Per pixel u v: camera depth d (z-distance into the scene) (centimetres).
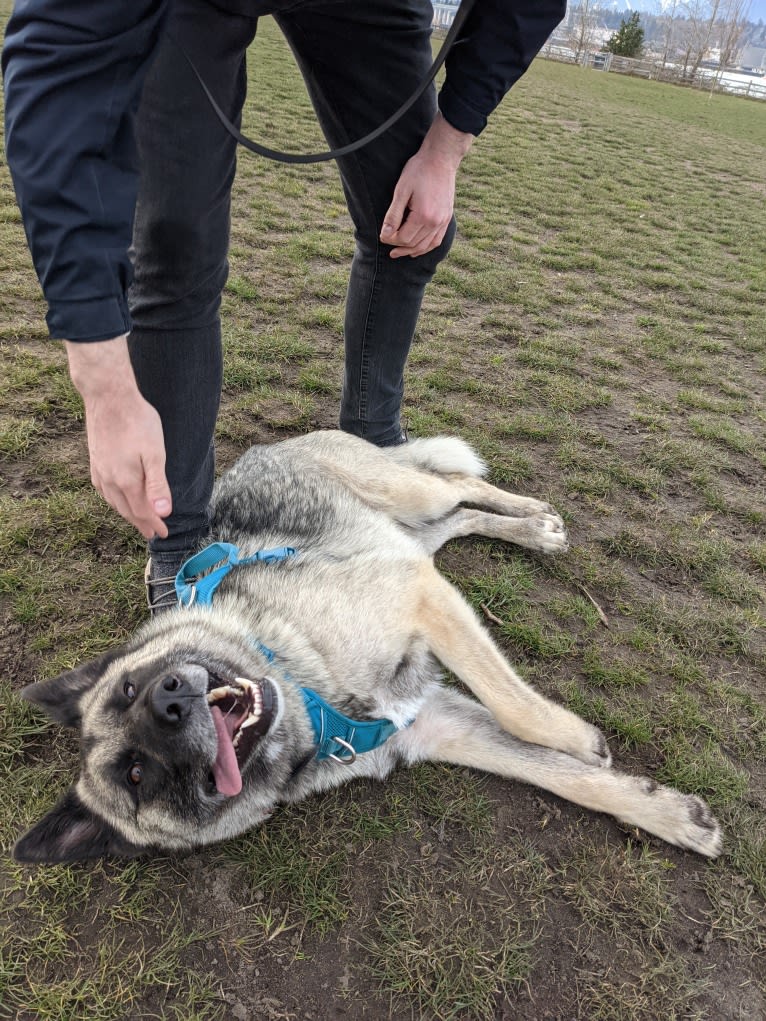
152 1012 180
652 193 991
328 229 666
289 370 432
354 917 197
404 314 316
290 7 211
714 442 391
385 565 256
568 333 516
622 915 194
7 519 307
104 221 142
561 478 358
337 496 293
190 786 207
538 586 296
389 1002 181
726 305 594
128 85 143
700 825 208
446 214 269
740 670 259
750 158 1431
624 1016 177
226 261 245
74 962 188
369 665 239
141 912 199
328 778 232
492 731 238
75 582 287
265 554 263
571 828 215
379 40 238
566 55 4153
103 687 225
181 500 263
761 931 190
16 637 266
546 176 1008
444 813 220
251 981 185
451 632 245
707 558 305
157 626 248
